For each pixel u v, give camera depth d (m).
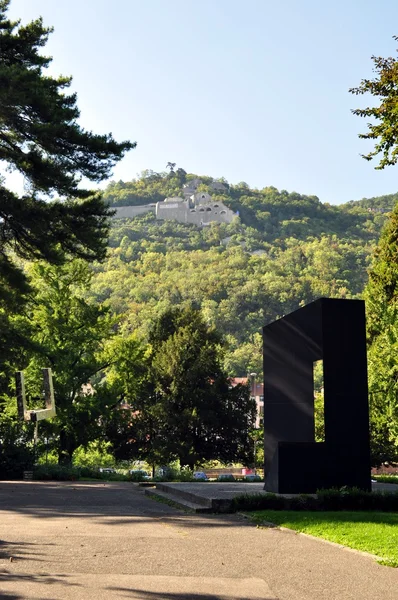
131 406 53.88
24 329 36.28
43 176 26.56
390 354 35.41
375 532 11.20
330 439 18.30
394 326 35.78
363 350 18.81
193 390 52.28
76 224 27.20
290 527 12.18
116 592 6.79
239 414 52.34
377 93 17.08
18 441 33.28
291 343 21.22
